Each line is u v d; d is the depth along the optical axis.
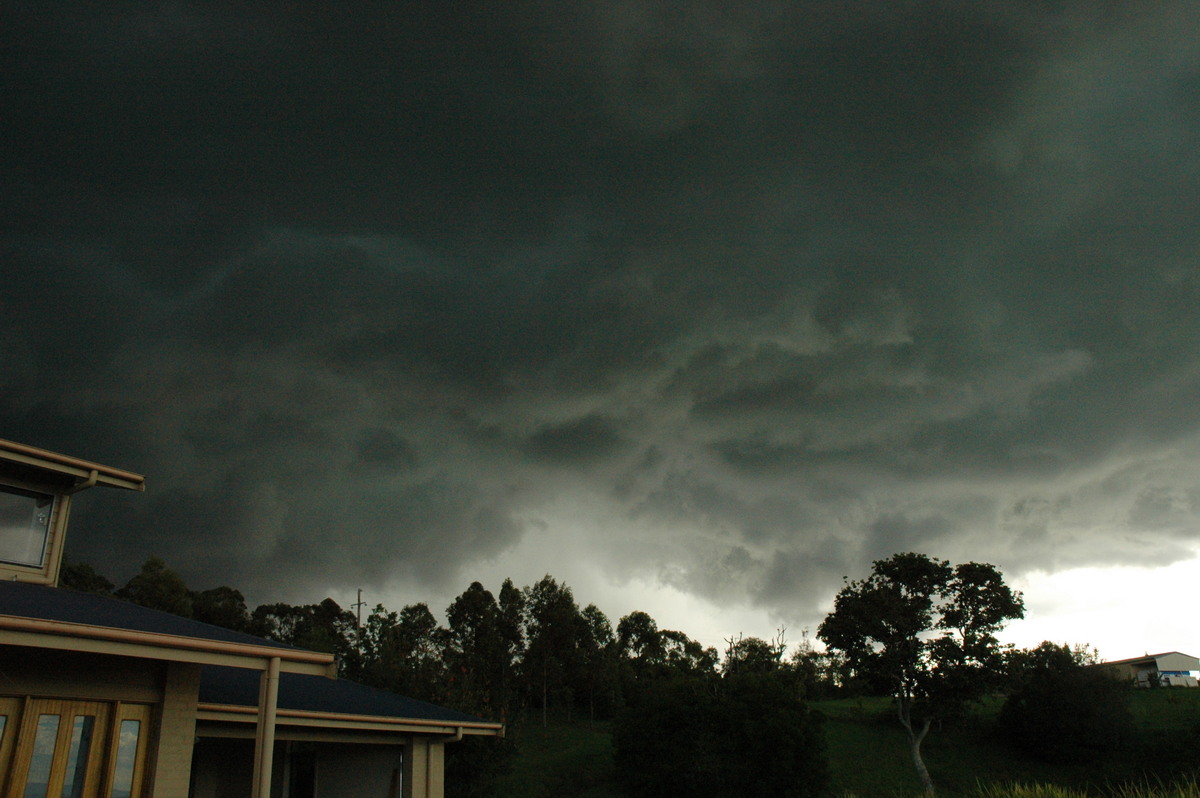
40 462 14.07
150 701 11.02
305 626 76.69
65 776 10.01
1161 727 53.78
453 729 17.78
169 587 55.09
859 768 49.88
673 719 44.97
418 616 66.81
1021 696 54.84
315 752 18.39
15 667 9.84
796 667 76.06
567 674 69.56
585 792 45.00
